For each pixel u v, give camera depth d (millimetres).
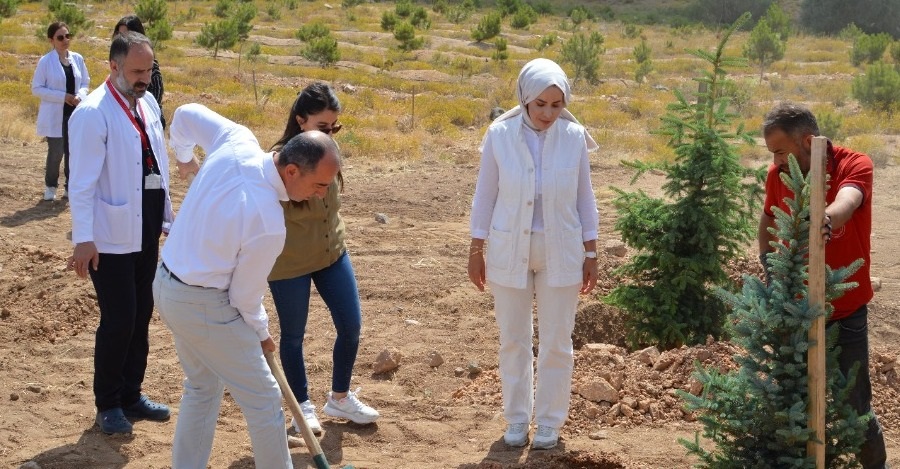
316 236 4684
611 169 14086
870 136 17969
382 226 10266
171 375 5930
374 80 30406
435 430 5180
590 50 33562
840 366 4098
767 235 4289
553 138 4578
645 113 24453
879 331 7734
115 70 4762
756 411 3861
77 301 7082
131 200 4766
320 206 4656
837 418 3902
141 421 5188
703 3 68938
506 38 49281
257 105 21375
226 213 3688
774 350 3828
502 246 4633
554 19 64438
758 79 33219
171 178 12000
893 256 9547
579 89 30984
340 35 46719
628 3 80000
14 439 4879
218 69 30266
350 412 5129
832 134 18656
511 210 4594
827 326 4074
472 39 48344
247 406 3979
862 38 40219
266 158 3771
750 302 3775
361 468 4688
